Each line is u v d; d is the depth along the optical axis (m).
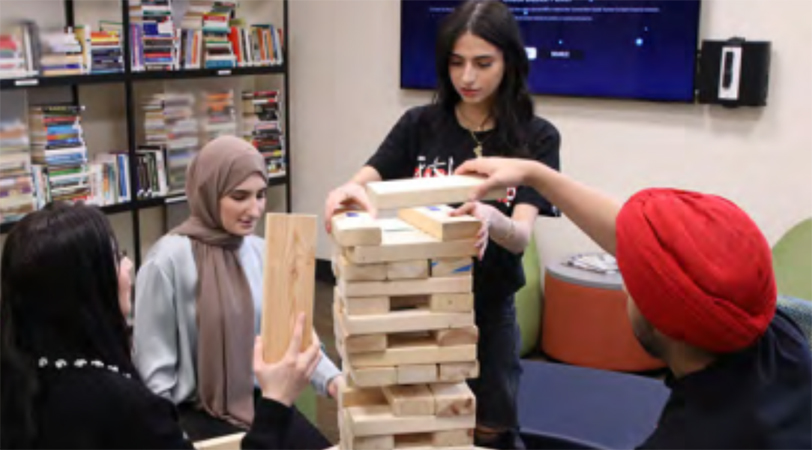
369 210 1.40
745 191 4.16
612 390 3.34
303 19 5.45
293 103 5.60
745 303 0.99
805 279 3.61
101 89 4.48
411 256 1.27
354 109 5.37
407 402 1.30
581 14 4.36
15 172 3.74
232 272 2.41
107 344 1.43
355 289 1.27
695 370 1.07
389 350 1.29
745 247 1.00
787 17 3.92
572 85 4.48
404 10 4.95
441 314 1.30
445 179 1.45
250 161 2.38
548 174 1.49
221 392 2.33
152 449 1.38
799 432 1.00
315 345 1.40
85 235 1.41
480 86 2.05
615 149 4.47
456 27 2.03
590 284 4.03
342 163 5.50
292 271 1.37
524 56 2.10
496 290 2.13
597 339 4.06
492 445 2.21
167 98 4.47
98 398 1.36
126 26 4.16
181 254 2.35
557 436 2.98
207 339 2.32
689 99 4.16
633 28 4.24
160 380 2.29
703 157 4.24
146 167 4.41
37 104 4.09
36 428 1.34
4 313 1.41
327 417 3.59
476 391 2.19
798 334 1.11
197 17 4.60
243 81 5.54
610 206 1.48
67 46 3.88
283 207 5.75
